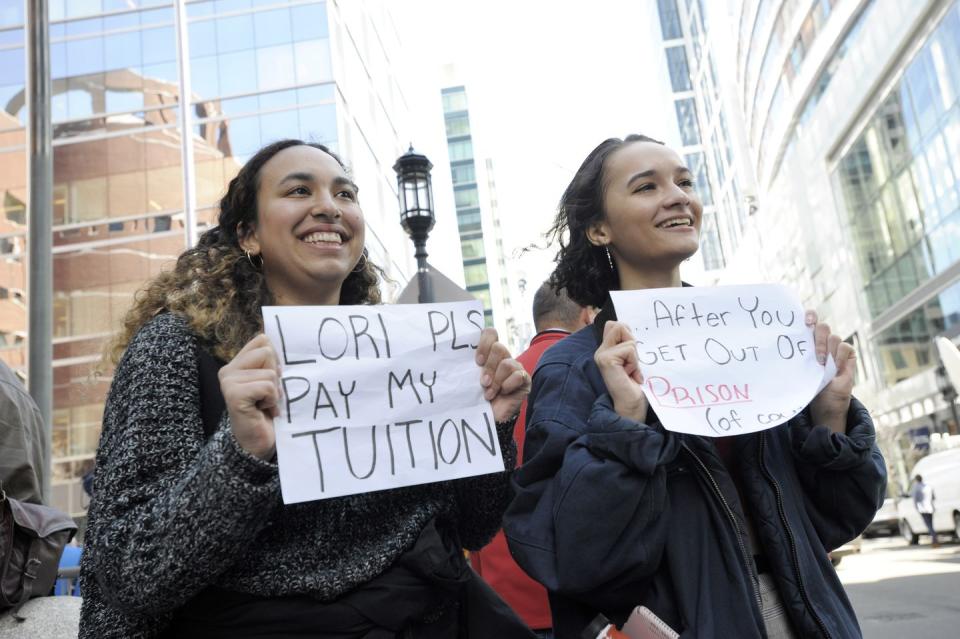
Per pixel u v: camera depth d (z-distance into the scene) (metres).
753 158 54.41
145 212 27.09
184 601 1.46
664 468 1.75
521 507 1.86
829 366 1.97
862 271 34.28
